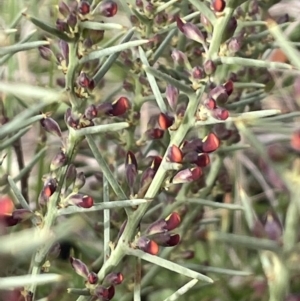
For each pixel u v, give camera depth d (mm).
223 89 237
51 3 308
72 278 309
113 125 234
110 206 236
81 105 241
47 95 232
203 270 281
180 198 289
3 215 223
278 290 238
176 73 279
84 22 232
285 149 332
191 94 235
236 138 291
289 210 236
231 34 236
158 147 325
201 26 300
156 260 234
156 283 315
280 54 310
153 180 239
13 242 191
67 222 260
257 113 229
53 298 298
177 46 306
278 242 236
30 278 206
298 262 238
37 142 324
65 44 240
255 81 312
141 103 289
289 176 240
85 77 235
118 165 310
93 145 236
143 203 238
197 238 308
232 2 231
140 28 282
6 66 319
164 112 240
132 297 287
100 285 243
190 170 235
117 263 243
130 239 240
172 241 240
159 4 274
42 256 241
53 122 245
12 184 244
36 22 229
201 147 236
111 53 233
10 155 313
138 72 284
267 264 242
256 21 288
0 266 197
